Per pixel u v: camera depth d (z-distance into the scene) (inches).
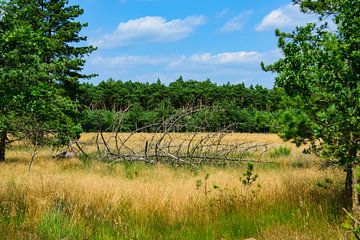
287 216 280.2
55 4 933.8
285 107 289.3
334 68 254.4
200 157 707.4
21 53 307.0
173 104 3479.3
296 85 266.8
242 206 313.4
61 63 444.1
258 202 319.9
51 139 737.0
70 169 638.5
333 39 255.8
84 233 260.2
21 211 286.0
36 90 305.1
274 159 757.9
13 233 243.4
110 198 334.0
